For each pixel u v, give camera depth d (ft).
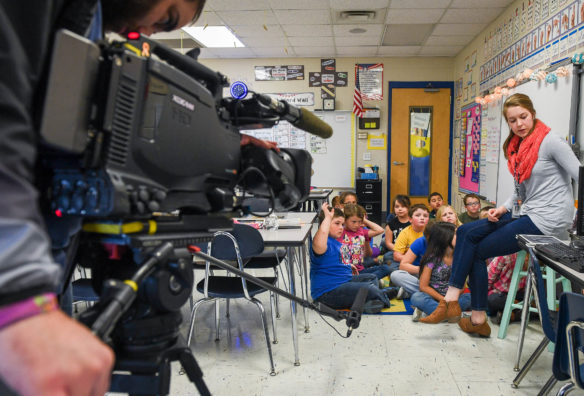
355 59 24.90
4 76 1.15
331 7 16.88
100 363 1.10
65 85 1.56
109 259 2.32
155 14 2.19
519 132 8.32
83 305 10.61
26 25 1.28
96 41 1.80
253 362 7.62
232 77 25.43
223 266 3.12
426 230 10.06
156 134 1.96
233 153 2.57
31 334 1.04
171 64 2.25
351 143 25.26
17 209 1.14
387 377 7.02
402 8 16.88
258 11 17.28
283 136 25.48
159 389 2.29
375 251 13.24
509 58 16.02
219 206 2.51
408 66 24.76
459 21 18.24
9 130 1.15
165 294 2.15
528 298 7.08
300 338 8.67
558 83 11.80
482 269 8.45
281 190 2.77
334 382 6.88
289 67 25.14
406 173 25.26
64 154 1.74
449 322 9.40
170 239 2.19
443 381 6.88
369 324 9.36
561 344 4.68
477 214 13.44
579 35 10.84
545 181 8.02
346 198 15.10
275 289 3.55
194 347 8.29
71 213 1.81
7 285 1.04
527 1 14.33
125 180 1.83
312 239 10.16
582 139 10.69
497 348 8.09
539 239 7.20
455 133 24.27
